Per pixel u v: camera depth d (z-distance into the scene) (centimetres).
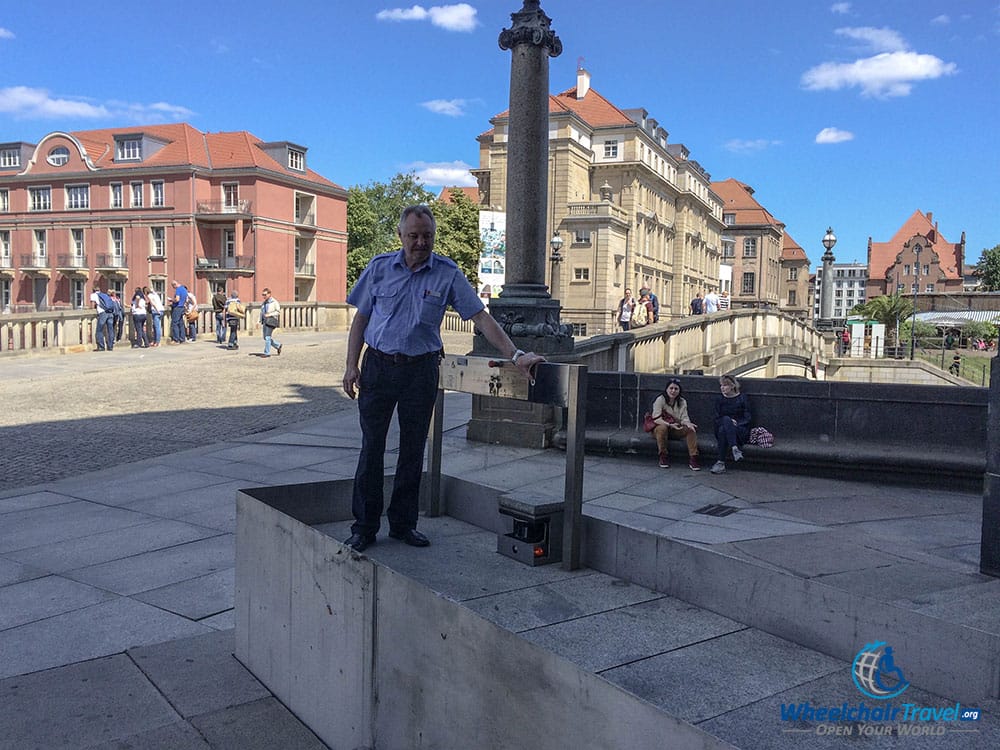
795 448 774
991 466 446
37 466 870
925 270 11025
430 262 346
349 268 7744
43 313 2064
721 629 252
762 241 10800
